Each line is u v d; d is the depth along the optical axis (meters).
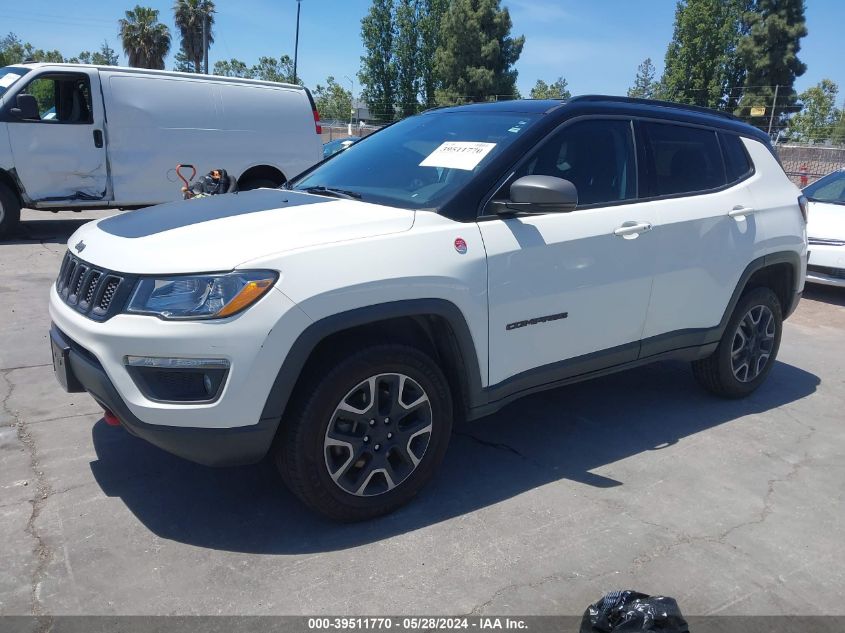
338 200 3.53
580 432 4.24
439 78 48.28
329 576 2.80
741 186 4.50
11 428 4.00
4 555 2.86
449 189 3.38
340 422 3.02
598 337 3.79
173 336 2.67
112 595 2.65
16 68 9.66
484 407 3.42
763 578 2.89
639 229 3.82
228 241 2.86
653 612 2.41
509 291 3.34
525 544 3.06
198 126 10.52
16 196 9.57
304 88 11.57
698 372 4.76
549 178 3.23
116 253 2.93
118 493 3.36
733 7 44.47
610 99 4.04
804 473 3.82
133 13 54.19
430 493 3.47
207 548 2.96
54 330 3.27
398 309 2.98
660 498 3.50
